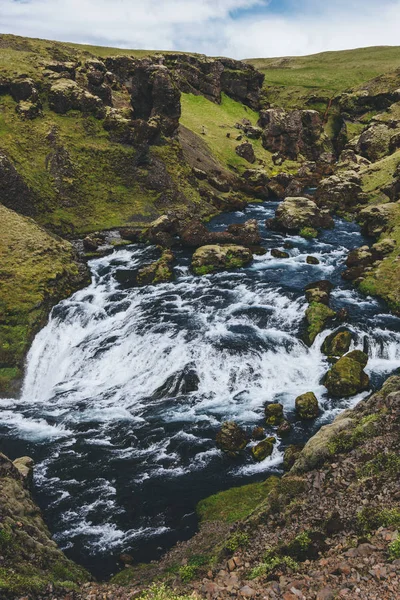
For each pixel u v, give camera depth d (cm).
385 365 3722
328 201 7962
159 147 8250
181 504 2528
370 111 15075
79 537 2308
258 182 9788
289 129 12394
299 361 3812
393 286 4662
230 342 3934
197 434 3106
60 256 5269
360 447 1817
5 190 6016
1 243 5072
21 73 7700
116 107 10194
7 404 3719
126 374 3938
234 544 1683
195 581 1570
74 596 1689
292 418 3200
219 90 14938
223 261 5538
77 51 12588
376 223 6544
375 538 1387
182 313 4481
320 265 5622
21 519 2072
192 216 7525
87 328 4484
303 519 1641
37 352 4284
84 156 7356
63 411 3522
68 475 2788
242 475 2733
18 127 7162
